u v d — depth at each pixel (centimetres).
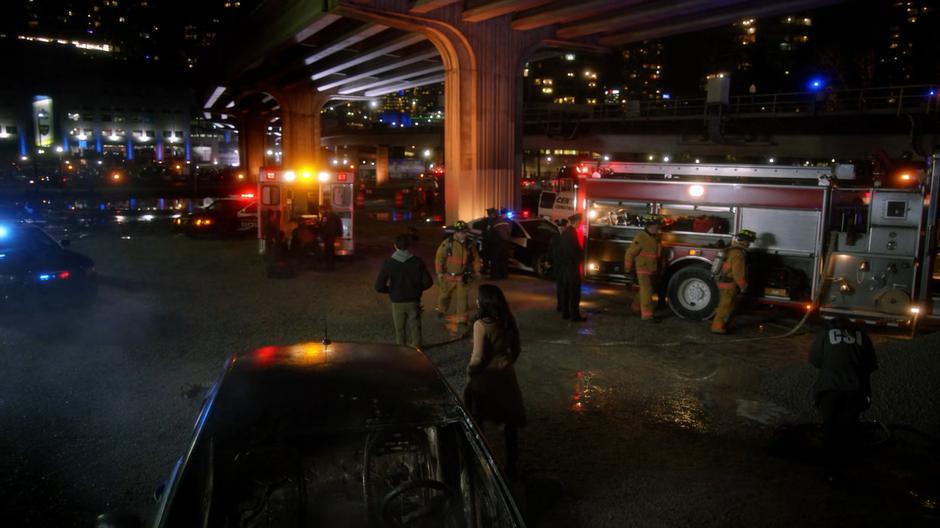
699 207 1136
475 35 2222
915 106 3747
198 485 284
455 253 1023
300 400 328
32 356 854
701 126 4597
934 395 665
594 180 1248
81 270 1141
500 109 2320
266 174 1761
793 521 473
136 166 8019
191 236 2320
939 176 945
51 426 625
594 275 1277
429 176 5900
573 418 668
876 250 995
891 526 467
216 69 5203
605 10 2020
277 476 321
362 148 9094
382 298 1285
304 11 2544
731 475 543
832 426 529
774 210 1070
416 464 344
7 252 1097
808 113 4006
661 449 595
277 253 1531
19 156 10294
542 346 941
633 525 464
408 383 351
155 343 931
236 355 393
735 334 1024
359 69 4153
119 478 521
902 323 982
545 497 493
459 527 310
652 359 883
